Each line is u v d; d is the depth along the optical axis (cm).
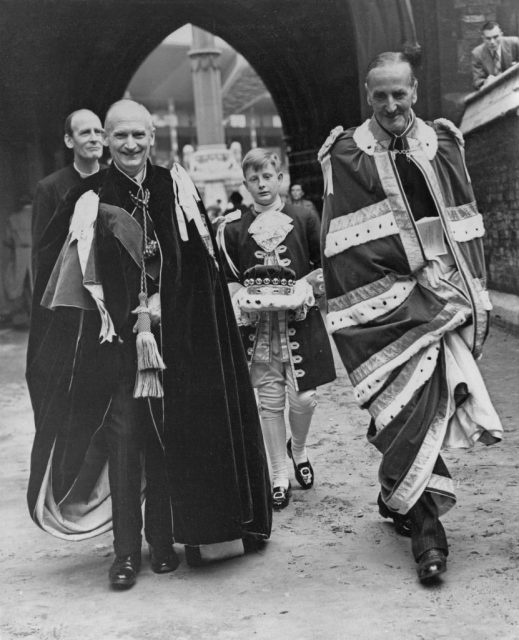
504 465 500
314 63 1639
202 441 373
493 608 323
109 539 431
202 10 1723
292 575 368
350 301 367
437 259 361
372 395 361
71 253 366
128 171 375
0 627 332
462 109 1139
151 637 317
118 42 1708
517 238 944
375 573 363
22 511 472
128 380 367
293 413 468
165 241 375
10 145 1420
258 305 445
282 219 458
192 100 4178
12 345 1159
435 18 1131
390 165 358
